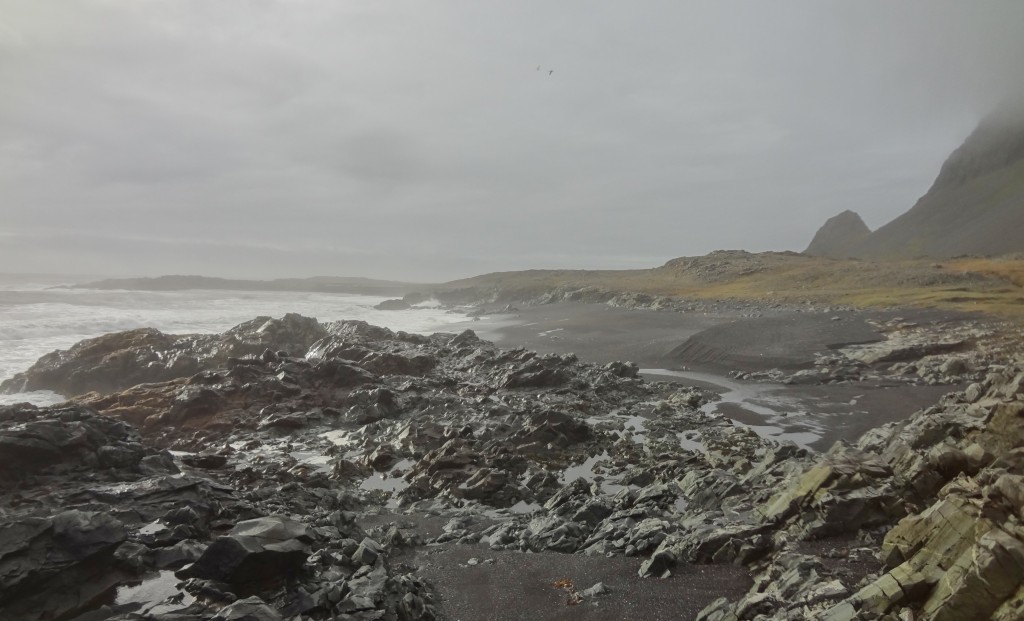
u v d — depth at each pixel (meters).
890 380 31.48
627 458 20.33
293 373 30.48
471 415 26.48
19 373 38.28
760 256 131.62
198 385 27.70
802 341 40.41
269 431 24.67
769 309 65.56
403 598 9.99
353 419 26.34
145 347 39.44
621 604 9.88
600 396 30.80
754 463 17.92
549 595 10.54
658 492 15.62
